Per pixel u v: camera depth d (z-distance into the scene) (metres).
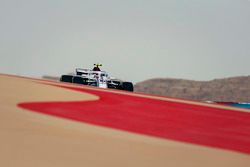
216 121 40.50
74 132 24.06
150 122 33.91
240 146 26.81
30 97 42.56
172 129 31.30
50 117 29.30
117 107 42.91
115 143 22.36
